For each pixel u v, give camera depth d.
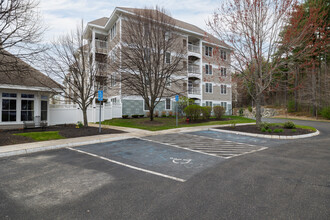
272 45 13.38
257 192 4.03
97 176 5.05
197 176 5.03
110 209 3.37
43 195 3.95
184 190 4.14
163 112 24.05
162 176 5.04
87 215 3.18
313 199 3.71
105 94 26.25
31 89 14.43
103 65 15.04
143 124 16.59
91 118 18.53
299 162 6.34
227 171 5.41
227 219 3.02
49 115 16.41
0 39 9.30
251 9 12.78
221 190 4.14
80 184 4.52
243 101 58.41
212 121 19.64
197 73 28.05
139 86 17.44
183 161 6.46
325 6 14.55
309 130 13.97
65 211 3.31
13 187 4.35
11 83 13.37
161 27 16.69
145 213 3.22
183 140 10.36
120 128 14.38
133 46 16.45
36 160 6.59
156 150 8.05
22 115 14.62
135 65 16.78
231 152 7.81
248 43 13.17
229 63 15.13
